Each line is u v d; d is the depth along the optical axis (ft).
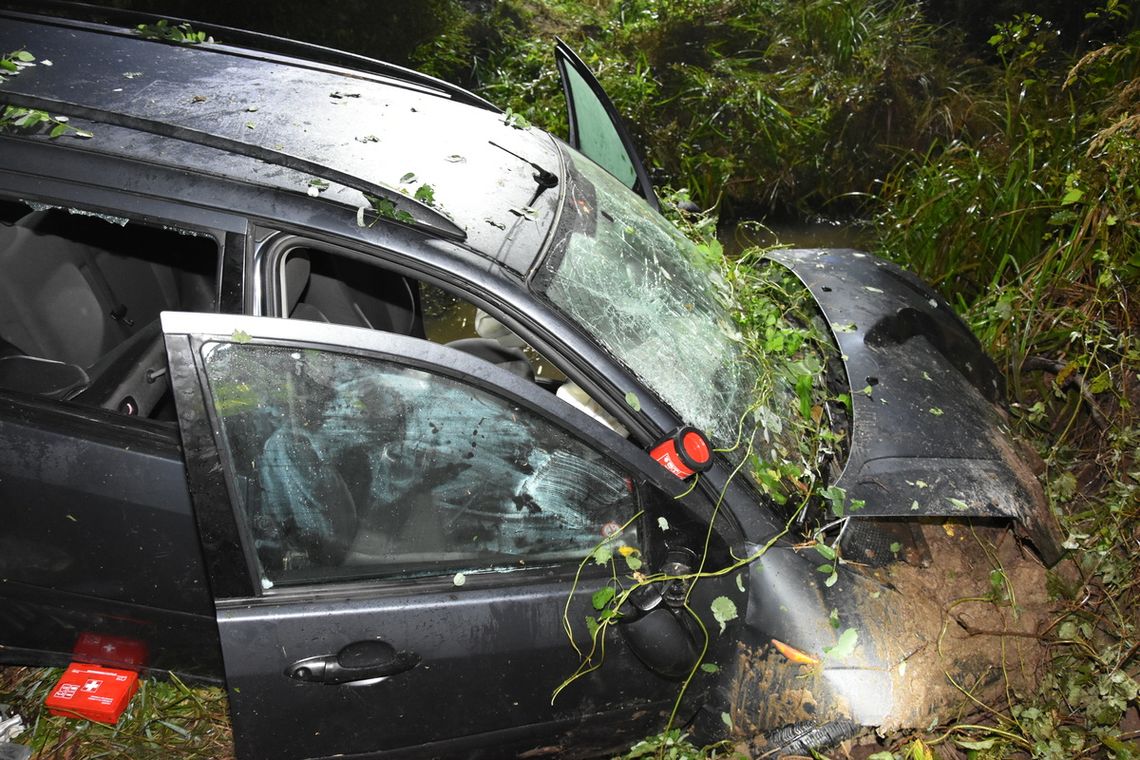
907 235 16.67
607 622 7.02
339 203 6.82
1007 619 8.26
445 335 11.02
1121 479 11.15
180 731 8.58
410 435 6.78
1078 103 18.72
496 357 9.97
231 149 7.15
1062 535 8.61
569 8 26.68
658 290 8.20
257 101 8.25
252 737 6.75
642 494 7.11
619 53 23.67
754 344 8.66
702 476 7.17
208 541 6.42
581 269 7.49
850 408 8.79
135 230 9.18
